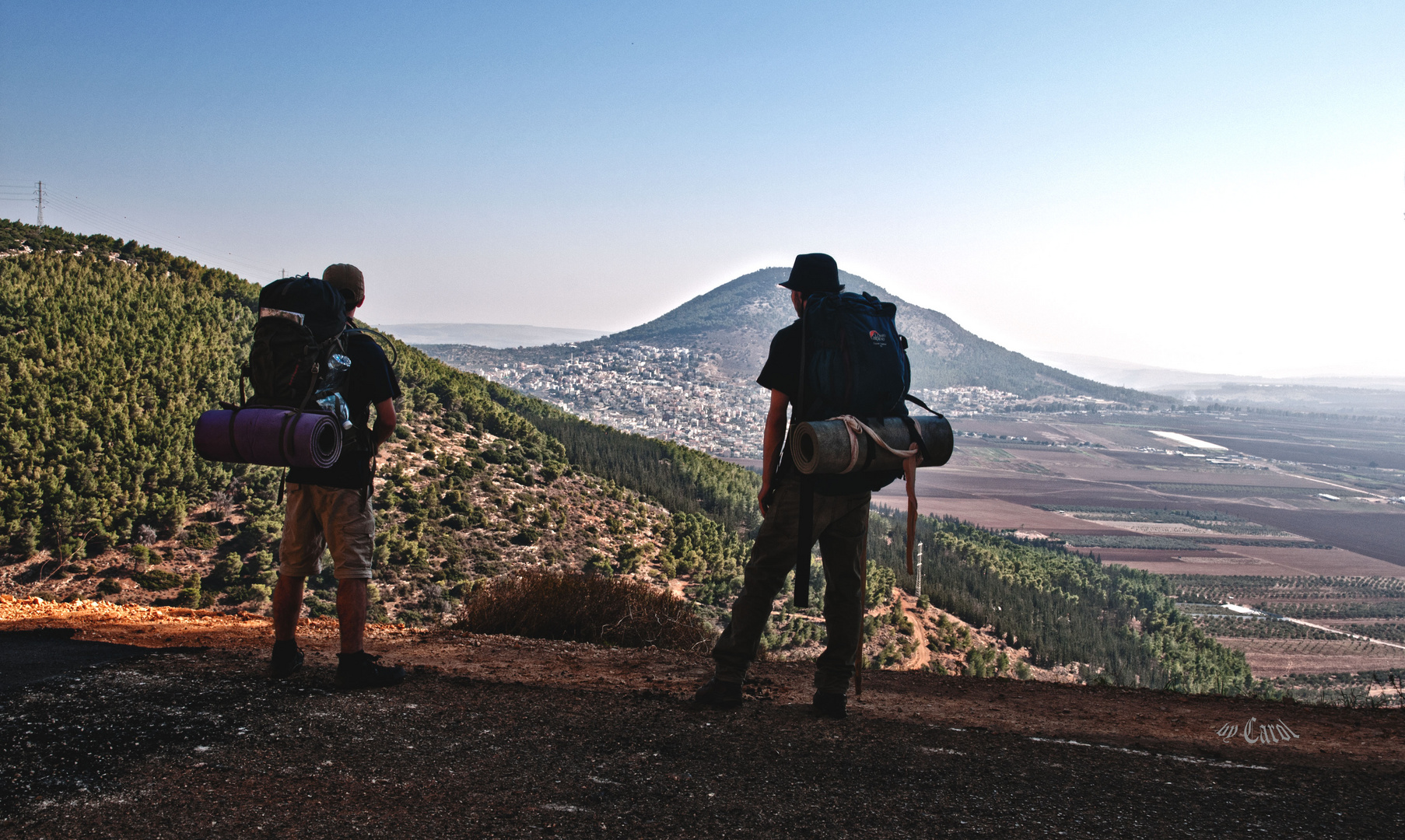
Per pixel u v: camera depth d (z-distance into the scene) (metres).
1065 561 189.88
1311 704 4.55
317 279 3.11
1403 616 193.62
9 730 2.08
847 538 3.05
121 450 65.31
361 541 3.08
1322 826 1.93
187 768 1.92
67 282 99.50
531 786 1.94
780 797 1.96
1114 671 98.25
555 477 98.50
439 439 94.50
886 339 2.97
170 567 55.41
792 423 3.08
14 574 51.38
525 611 6.11
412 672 3.27
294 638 3.10
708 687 3.07
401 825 1.67
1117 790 2.15
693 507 114.50
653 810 1.83
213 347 95.31
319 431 2.80
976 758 2.43
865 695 3.95
